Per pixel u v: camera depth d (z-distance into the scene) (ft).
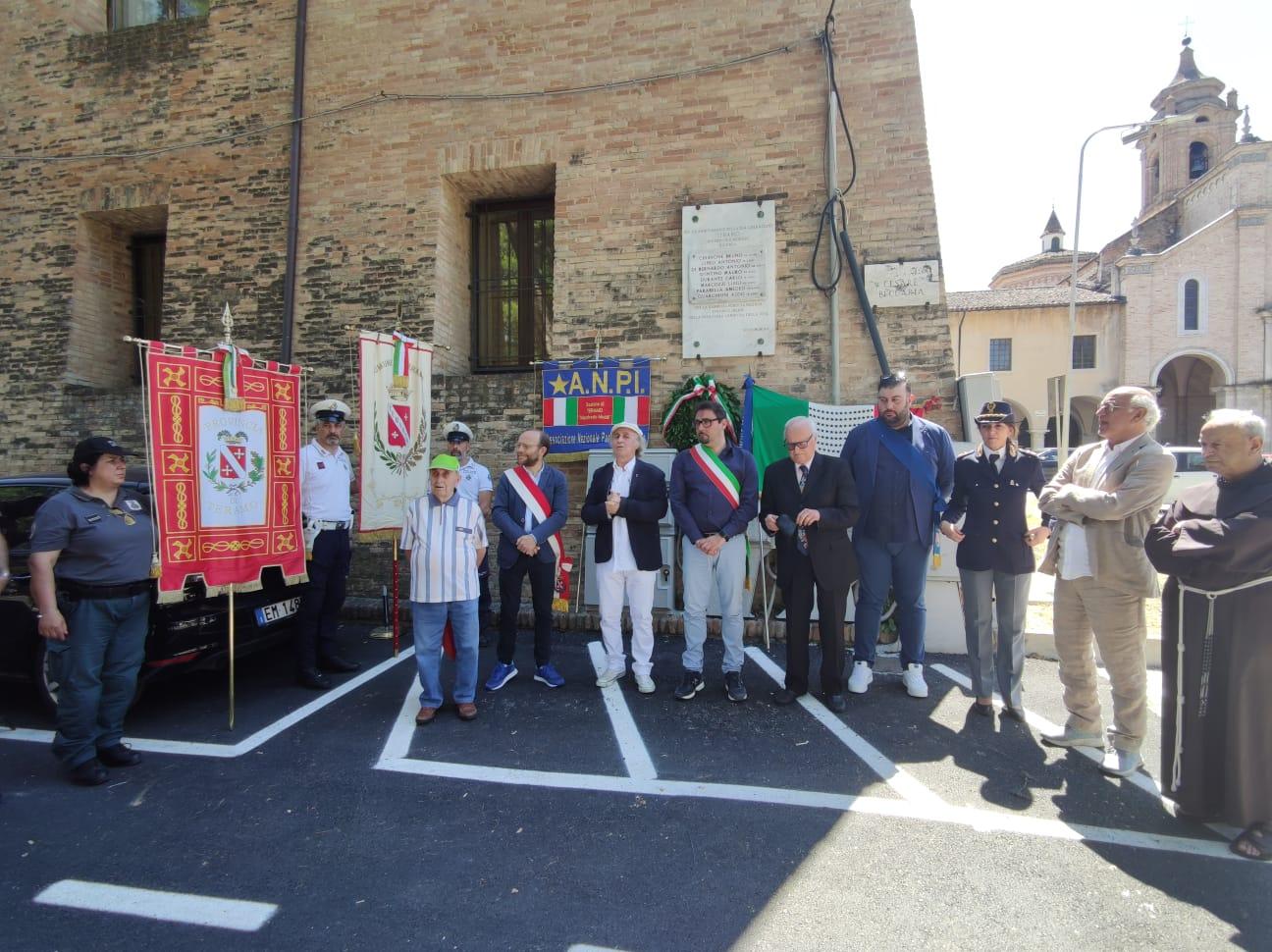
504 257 26.09
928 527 15.67
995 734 13.83
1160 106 131.85
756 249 21.76
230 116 25.75
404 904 8.72
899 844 10.03
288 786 11.79
